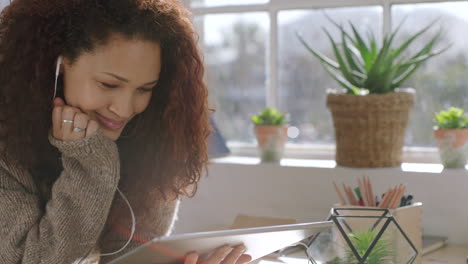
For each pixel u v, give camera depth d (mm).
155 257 921
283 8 2041
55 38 991
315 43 2020
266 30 2080
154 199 1234
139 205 1229
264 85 2100
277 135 1932
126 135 1203
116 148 1047
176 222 1980
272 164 1878
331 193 1798
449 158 1759
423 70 1915
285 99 2076
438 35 1755
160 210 1256
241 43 2115
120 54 967
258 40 2092
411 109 1834
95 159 1025
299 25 2035
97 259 1333
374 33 1946
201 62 1141
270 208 1874
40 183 1104
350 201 1528
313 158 2027
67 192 1033
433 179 1704
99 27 958
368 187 1490
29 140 1036
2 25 1047
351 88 1819
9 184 1041
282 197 1857
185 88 1135
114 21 963
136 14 981
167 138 1164
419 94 1926
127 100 1003
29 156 1046
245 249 1085
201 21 2152
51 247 1023
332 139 2021
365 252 1134
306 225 1079
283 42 2061
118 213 1228
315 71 2025
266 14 2074
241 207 1909
